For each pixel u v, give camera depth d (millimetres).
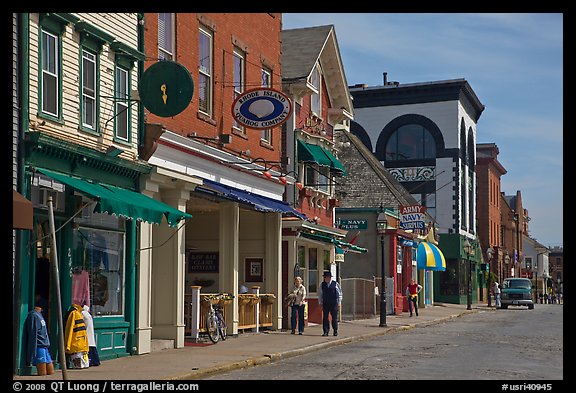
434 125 64500
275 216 28469
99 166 17781
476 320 41188
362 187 49375
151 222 17469
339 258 35594
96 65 18125
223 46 24891
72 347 16312
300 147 32062
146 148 19906
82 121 17500
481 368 18062
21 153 15258
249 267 28656
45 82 16281
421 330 32469
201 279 26500
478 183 78375
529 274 102625
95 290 17969
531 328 33812
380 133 65688
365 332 28750
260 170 26375
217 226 26609
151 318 21141
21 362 15047
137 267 19453
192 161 22547
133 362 17688
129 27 19516
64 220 16656
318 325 31844
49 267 16438
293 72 31891
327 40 33906
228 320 25016
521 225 103125
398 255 47250
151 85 18422
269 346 21906
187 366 16938
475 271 70562
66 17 16719
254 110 23562
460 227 64312
